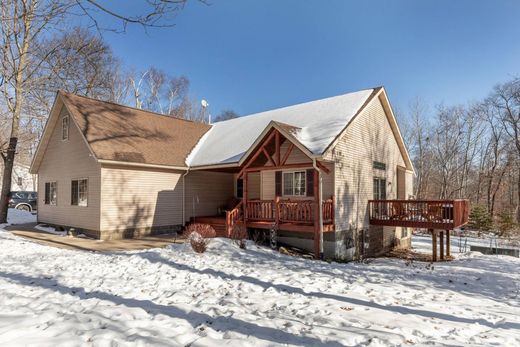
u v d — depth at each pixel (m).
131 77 37.56
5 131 26.42
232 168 15.13
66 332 3.93
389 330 4.63
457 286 8.66
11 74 17.47
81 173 14.58
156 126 17.77
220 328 4.40
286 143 14.16
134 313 4.75
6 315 4.49
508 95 32.28
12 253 9.93
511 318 5.90
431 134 36.31
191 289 6.49
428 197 36.66
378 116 16.58
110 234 13.48
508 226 24.08
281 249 12.02
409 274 10.02
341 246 12.90
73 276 7.15
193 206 16.70
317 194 11.70
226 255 10.36
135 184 14.41
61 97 15.31
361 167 14.72
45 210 17.33
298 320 4.90
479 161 35.34
